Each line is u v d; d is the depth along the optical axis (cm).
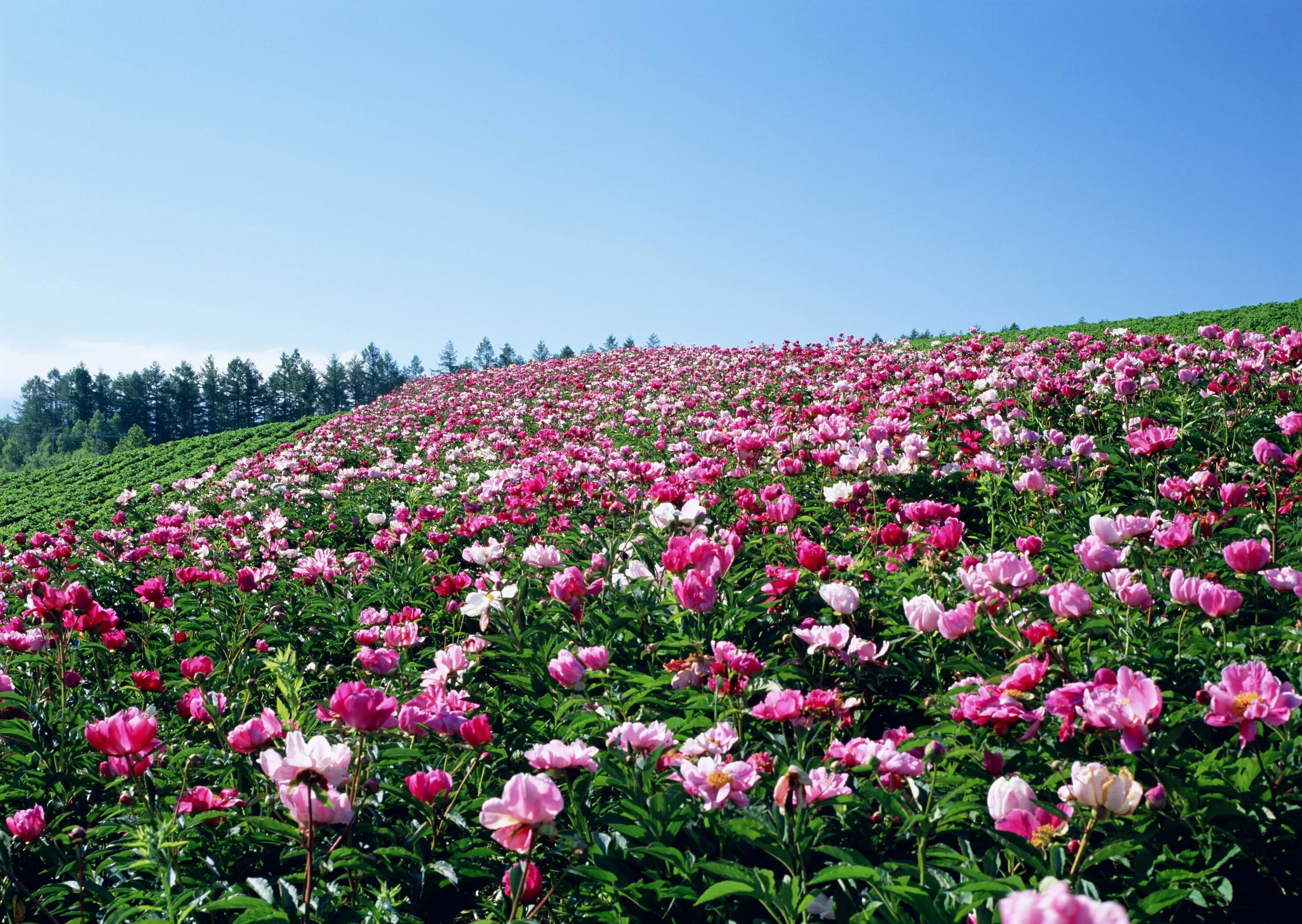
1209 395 903
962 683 352
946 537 459
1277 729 292
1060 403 945
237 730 324
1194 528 472
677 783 304
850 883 255
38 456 11862
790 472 752
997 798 243
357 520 1167
